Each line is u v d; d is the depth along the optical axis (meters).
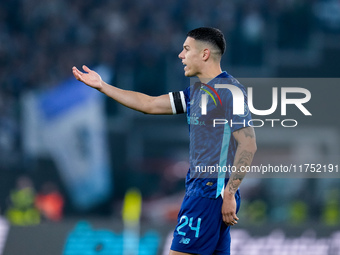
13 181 44.81
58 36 59.09
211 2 63.38
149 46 58.94
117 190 48.72
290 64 61.50
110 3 61.97
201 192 14.77
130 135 51.31
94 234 25.91
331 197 44.59
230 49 59.62
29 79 55.38
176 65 57.28
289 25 62.66
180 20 62.91
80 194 45.38
